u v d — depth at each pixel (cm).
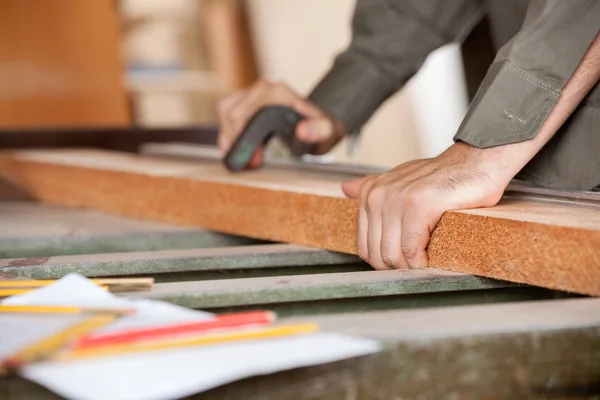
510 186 116
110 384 55
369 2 186
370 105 186
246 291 83
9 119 372
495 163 101
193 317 71
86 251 132
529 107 103
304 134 167
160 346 62
